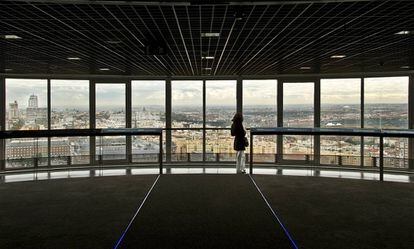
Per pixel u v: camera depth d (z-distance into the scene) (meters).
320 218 3.76
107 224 3.55
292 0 3.01
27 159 8.23
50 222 3.64
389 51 5.85
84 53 5.95
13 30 4.18
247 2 3.04
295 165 8.73
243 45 5.20
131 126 10.38
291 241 3.09
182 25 3.91
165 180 5.75
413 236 3.24
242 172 6.96
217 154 9.61
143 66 7.91
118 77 10.30
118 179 5.84
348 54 6.18
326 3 3.09
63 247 2.98
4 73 9.38
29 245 3.03
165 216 3.80
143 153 9.29
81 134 6.43
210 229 3.39
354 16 3.56
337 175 7.51
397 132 5.93
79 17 3.54
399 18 3.65
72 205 4.28
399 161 8.48
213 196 4.67
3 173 7.69
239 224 3.54
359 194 4.82
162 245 2.99
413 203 4.38
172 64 7.51
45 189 5.14
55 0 2.97
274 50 5.68
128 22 3.78
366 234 3.29
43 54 6.06
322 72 9.45
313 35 4.52
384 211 4.03
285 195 4.75
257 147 8.93
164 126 10.40
